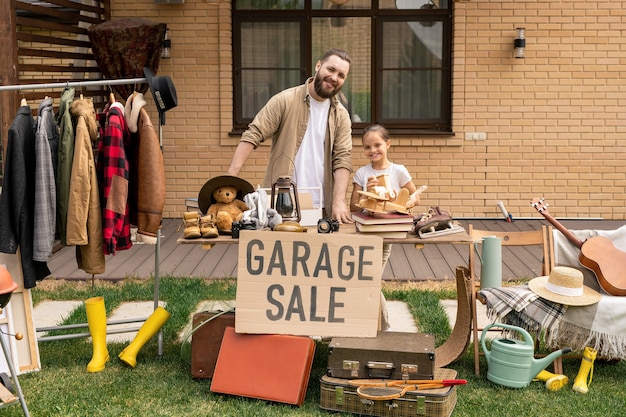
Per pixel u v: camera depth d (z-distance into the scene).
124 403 4.52
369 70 10.08
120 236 4.99
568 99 9.91
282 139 5.38
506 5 9.77
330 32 10.05
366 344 4.48
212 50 9.94
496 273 5.20
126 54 9.24
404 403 4.29
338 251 4.59
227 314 4.87
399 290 6.85
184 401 4.55
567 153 9.99
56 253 8.39
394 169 5.47
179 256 8.17
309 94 5.36
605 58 9.83
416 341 4.55
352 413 4.39
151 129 4.91
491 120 9.95
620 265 5.05
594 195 10.05
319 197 5.32
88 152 4.79
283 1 9.99
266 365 4.57
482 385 4.79
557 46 9.82
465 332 5.09
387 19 10.00
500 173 10.04
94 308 5.11
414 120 10.16
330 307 4.59
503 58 9.84
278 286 4.61
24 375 4.96
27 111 4.82
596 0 9.73
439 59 10.05
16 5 7.61
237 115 10.19
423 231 4.77
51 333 5.79
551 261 5.25
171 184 10.16
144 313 6.30
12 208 4.73
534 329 4.80
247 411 4.38
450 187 10.06
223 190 4.96
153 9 9.90
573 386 4.74
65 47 10.21
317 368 5.07
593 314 4.73
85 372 5.01
